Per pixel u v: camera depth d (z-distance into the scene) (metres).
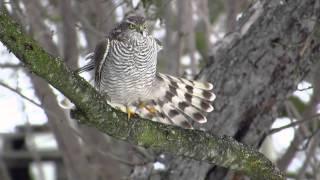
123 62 11.66
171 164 12.02
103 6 14.60
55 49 14.64
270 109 11.89
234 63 11.90
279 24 11.70
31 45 7.57
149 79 11.86
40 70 7.73
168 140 9.17
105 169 16.39
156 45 11.87
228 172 11.81
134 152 12.66
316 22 11.54
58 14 16.22
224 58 11.98
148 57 11.72
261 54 11.77
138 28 11.58
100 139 16.50
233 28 12.42
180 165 11.94
